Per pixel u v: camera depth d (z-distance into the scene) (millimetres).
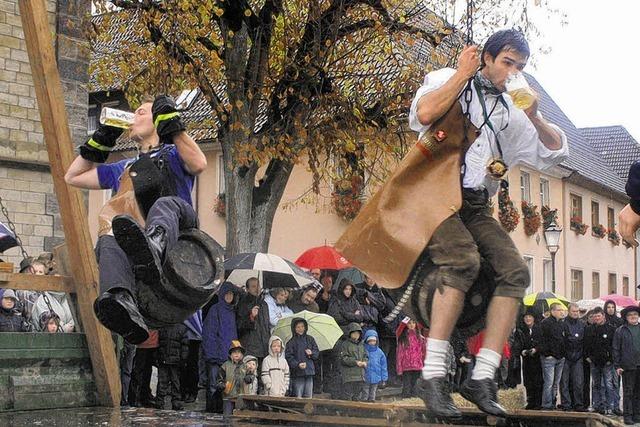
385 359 15289
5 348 5738
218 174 34250
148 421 5180
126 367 11766
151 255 4566
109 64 20000
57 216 16547
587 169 44688
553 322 17969
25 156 16094
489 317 4219
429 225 4172
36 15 6141
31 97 16266
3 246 9445
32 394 5848
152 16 18500
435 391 4098
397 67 19719
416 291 4281
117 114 5449
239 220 19797
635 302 24875
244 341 13430
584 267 43469
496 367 4188
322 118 20375
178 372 12398
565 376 18031
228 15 18734
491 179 4410
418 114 4246
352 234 4324
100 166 5680
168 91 19172
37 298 10406
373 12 19469
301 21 19547
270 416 5121
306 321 13922
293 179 31984
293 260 31922
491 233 4305
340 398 15000
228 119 19797
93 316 6137
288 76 19312
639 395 17188
